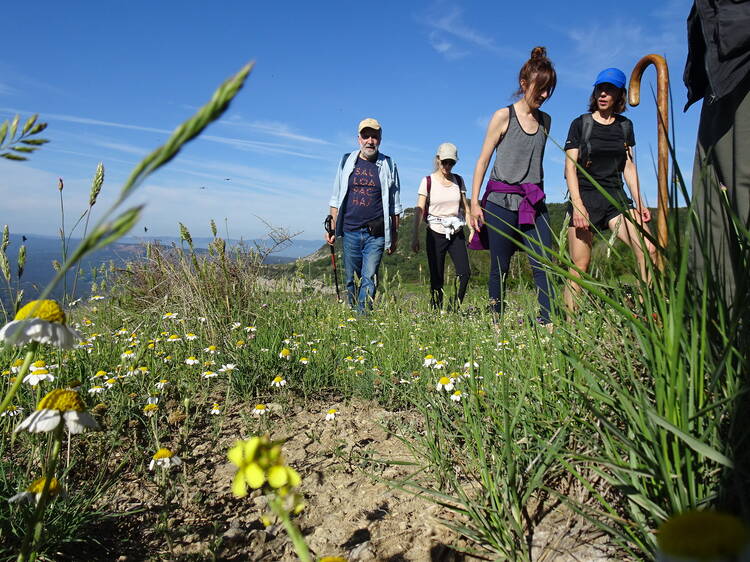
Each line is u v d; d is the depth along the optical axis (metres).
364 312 6.00
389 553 1.85
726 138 2.33
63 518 1.93
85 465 2.48
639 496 1.44
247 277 5.68
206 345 4.09
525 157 5.16
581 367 1.78
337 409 3.38
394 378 3.57
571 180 4.30
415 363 3.94
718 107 2.38
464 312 5.14
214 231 5.12
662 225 1.63
